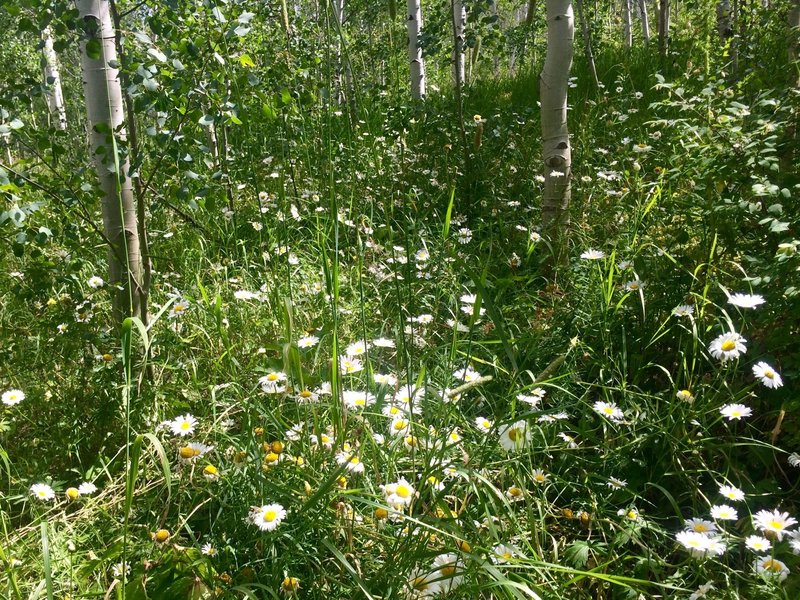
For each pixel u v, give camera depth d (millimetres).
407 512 1984
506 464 2246
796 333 2604
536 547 2041
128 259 3074
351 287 3566
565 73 4211
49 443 2689
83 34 2963
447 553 1825
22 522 2408
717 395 2518
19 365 3039
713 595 1933
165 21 3232
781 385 2307
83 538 2188
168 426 2504
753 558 2045
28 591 1951
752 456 2480
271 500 2088
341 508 1995
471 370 2898
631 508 2266
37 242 2967
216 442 2414
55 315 3129
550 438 2641
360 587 1692
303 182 4938
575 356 3004
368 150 5656
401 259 3779
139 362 2791
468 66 9367
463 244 4375
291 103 3889
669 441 2383
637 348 3023
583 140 5613
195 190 3254
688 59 7730
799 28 4121
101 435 2695
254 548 2018
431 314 3416
